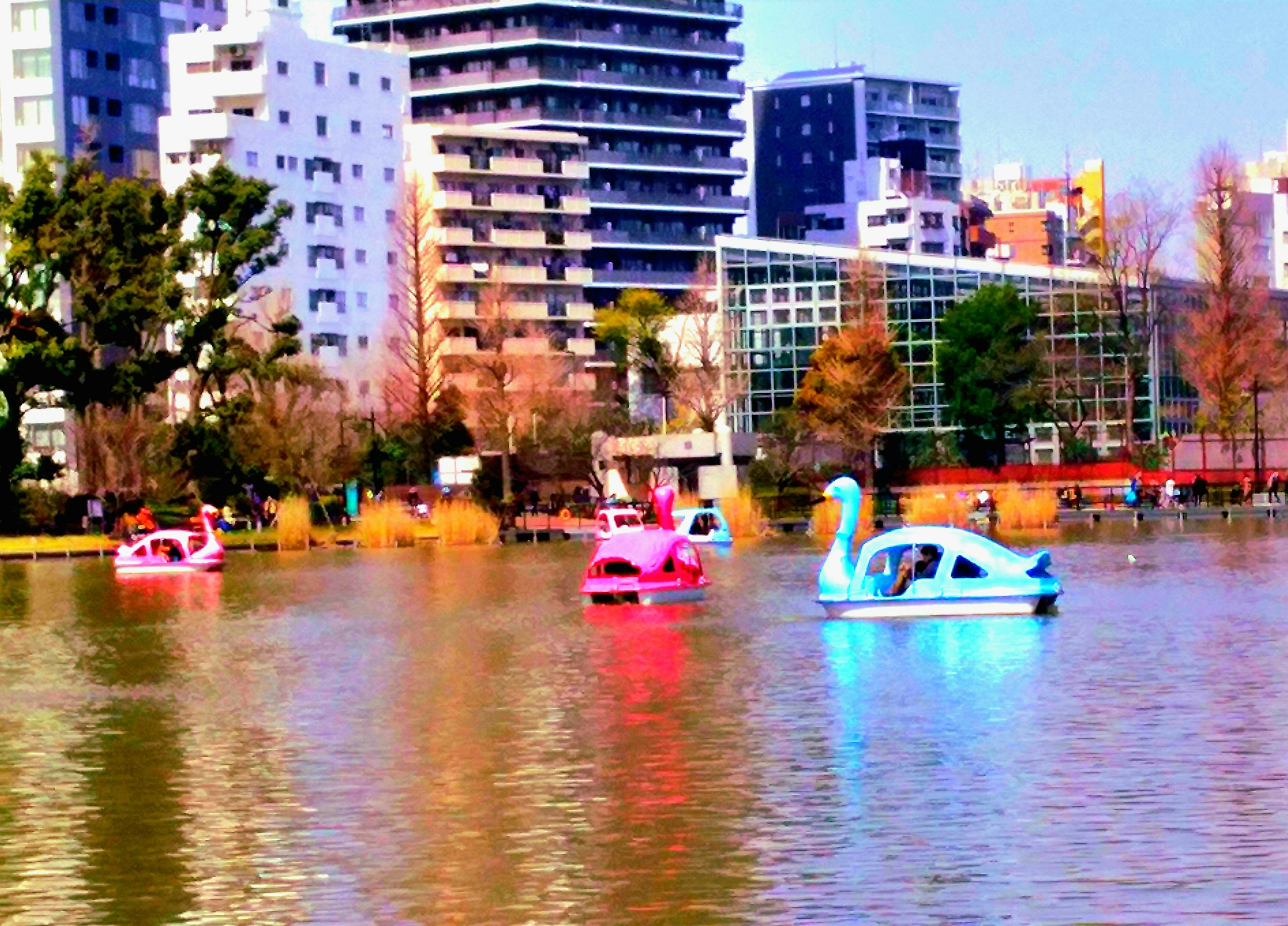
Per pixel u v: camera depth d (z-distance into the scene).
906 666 53.69
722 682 51.91
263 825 35.19
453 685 53.25
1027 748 40.22
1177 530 121.88
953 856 31.50
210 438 149.25
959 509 128.50
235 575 104.25
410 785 38.41
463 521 134.00
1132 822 33.34
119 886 31.27
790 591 81.06
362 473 174.62
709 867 31.38
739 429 192.75
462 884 30.81
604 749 41.81
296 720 47.38
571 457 172.38
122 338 148.38
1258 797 34.97
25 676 57.62
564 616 72.75
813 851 32.12
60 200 143.88
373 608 79.00
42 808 37.12
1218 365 170.00
